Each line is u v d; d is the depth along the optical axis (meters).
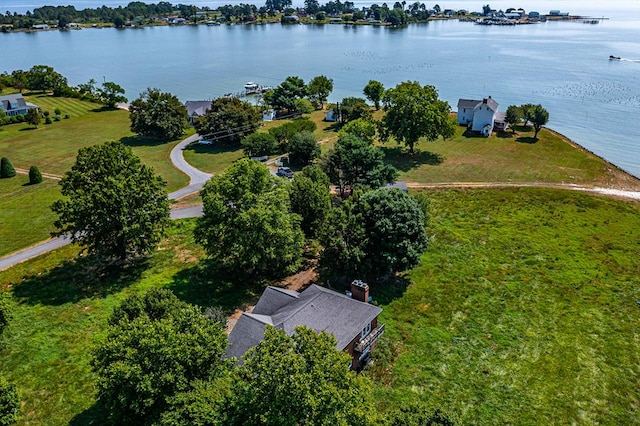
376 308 32.81
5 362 32.97
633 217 54.88
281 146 85.31
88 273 44.84
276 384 20.42
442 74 157.38
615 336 35.25
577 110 107.44
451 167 72.62
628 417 28.38
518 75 150.00
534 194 60.97
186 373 24.20
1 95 122.19
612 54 184.00
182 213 58.06
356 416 20.30
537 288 41.31
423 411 22.58
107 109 125.19
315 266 45.62
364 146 59.03
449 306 39.06
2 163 71.44
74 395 30.05
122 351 23.95
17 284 43.00
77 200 41.41
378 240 40.25
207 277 43.72
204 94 141.25
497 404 29.41
